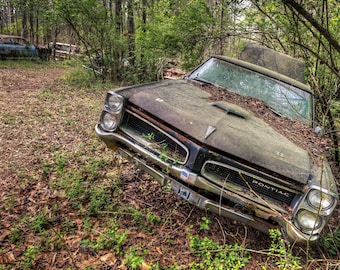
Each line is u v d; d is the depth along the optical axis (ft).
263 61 18.43
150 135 9.72
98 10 35.29
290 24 16.39
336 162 16.28
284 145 9.62
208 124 9.37
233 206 9.12
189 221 11.00
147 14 34.91
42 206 10.75
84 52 40.06
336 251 10.33
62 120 21.11
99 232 9.70
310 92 14.48
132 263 8.04
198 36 24.38
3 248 8.61
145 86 11.63
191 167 8.90
